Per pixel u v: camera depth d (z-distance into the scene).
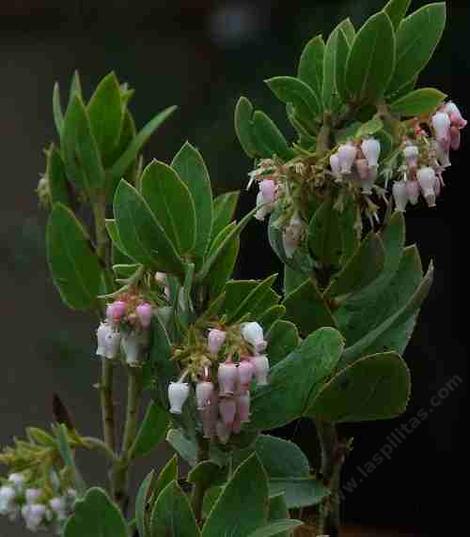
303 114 0.54
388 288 0.56
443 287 1.37
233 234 0.50
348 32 0.55
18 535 1.26
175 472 0.54
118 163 0.60
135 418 0.58
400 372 0.53
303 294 0.53
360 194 0.52
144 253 0.50
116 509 0.49
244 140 0.55
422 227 1.37
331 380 0.53
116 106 0.60
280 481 0.54
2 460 0.58
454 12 1.34
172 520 0.50
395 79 0.53
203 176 0.52
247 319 0.50
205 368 0.48
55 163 0.61
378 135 0.53
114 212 0.50
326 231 0.53
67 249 0.59
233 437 0.51
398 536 1.36
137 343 0.50
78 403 1.46
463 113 1.34
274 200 0.51
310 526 0.55
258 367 0.48
